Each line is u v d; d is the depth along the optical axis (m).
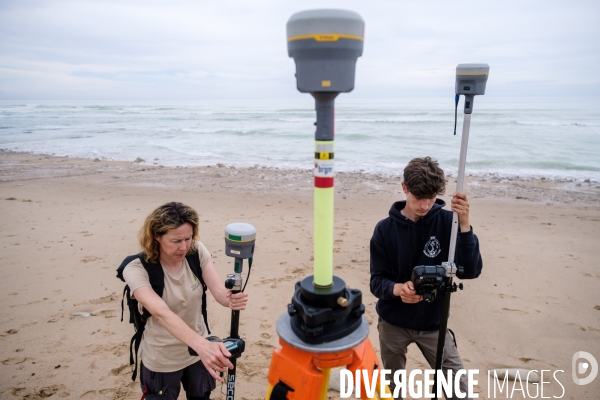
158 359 2.37
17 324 4.24
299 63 1.26
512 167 15.20
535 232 7.39
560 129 27.45
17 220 7.80
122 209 8.73
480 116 42.12
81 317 4.38
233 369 2.11
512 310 4.60
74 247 6.37
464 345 4.01
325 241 1.39
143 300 2.21
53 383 3.39
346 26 1.20
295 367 1.53
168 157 17.73
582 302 4.77
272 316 4.48
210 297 4.95
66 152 19.12
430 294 2.12
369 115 45.66
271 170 14.25
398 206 2.59
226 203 9.41
